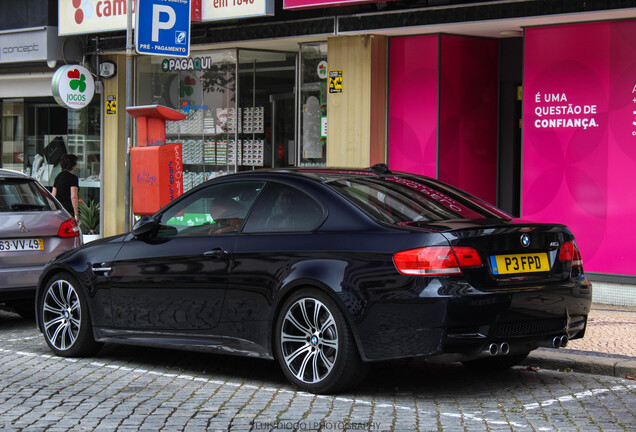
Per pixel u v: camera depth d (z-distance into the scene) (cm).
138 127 1134
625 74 1130
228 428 579
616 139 1138
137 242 781
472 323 614
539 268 659
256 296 690
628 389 702
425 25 1255
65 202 1573
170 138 1658
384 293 623
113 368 784
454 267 615
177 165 1106
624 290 1133
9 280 964
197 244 737
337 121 1370
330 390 661
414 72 1317
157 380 734
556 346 661
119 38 1627
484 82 1348
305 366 671
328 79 1377
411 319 613
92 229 1761
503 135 1365
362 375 654
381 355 626
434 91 1298
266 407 635
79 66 1638
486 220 680
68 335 837
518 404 648
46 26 1666
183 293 737
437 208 698
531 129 1205
